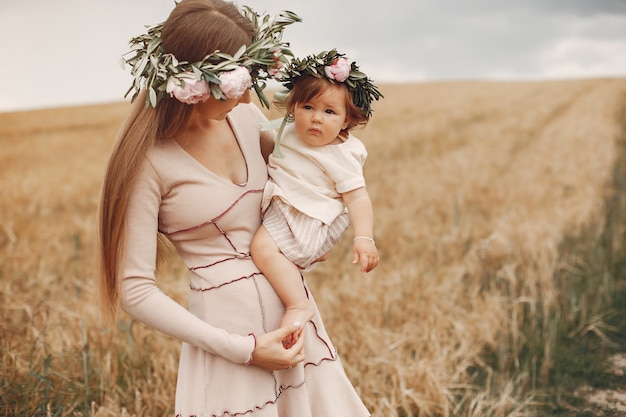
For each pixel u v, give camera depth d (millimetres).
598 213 7879
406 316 4840
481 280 5723
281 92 2363
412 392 3744
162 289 4973
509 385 3947
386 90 37219
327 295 5004
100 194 2066
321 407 2287
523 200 8945
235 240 2182
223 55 1975
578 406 4031
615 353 4746
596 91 33875
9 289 5086
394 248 6586
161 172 2059
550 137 17375
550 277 5531
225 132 2240
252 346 2068
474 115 24016
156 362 3879
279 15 2166
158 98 2018
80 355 3816
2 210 9070
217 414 2104
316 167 2275
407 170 12195
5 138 21031
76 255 6359
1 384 3543
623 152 13688
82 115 29000
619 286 5895
